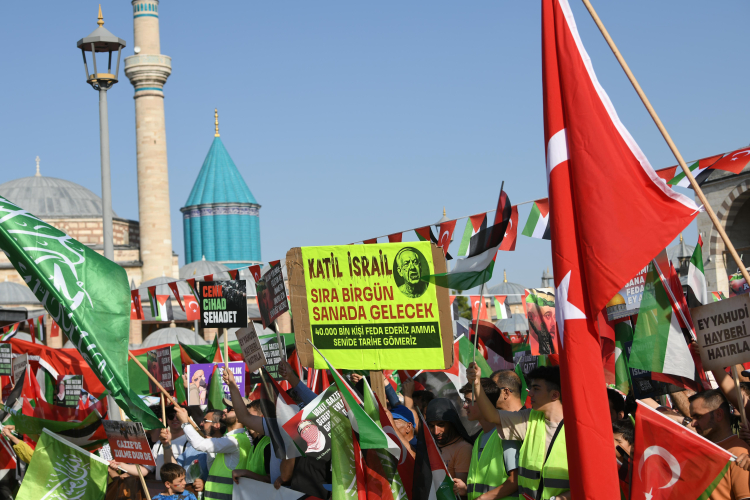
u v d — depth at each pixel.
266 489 7.12
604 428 4.48
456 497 6.30
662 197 4.54
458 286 6.34
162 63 63.62
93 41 14.62
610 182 4.59
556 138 4.79
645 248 4.50
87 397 13.34
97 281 6.08
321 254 6.87
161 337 37.72
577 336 4.58
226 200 114.06
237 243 113.88
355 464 6.11
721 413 5.32
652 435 5.08
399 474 5.97
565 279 4.65
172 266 70.50
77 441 7.64
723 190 33.69
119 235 70.69
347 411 6.04
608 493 4.40
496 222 6.22
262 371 6.86
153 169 63.41
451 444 6.75
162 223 63.47
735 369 5.14
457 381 9.28
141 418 5.88
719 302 5.17
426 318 6.49
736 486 4.98
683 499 4.96
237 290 10.20
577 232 4.70
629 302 7.10
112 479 8.16
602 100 4.70
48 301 6.04
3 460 9.38
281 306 8.56
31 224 6.12
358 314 6.73
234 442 7.56
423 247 6.48
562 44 4.79
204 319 10.42
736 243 34.53
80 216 72.44
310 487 6.79
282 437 6.51
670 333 6.15
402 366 6.56
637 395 7.57
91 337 5.90
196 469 8.59
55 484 7.52
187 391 13.00
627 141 4.63
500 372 6.66
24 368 12.57
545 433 5.79
